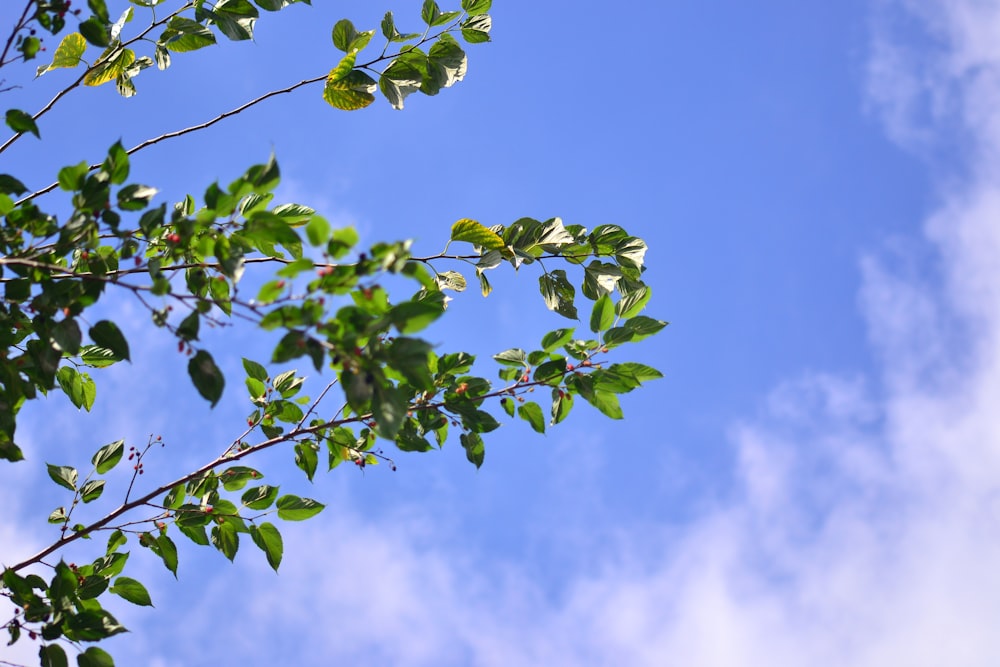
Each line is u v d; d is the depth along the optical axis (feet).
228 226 11.65
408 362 10.21
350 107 17.53
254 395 16.74
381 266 9.96
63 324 11.93
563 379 14.21
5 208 12.53
